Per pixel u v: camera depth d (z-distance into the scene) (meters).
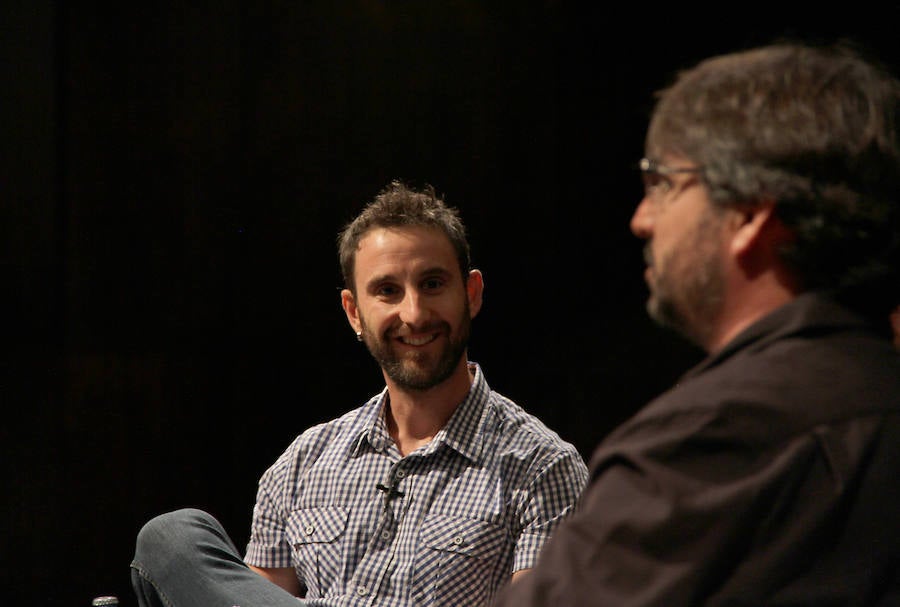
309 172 7.53
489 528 3.87
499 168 7.43
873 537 1.66
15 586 7.19
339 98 7.48
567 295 7.48
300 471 4.30
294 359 7.63
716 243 1.88
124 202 7.51
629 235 7.35
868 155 1.82
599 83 7.27
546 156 7.38
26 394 7.39
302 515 4.17
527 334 7.52
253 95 7.49
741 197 1.83
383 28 7.45
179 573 4.02
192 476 7.52
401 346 4.10
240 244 7.56
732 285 1.89
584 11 7.25
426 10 7.42
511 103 7.39
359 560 3.99
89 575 7.29
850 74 1.88
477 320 7.51
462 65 7.42
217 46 7.47
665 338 7.38
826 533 1.66
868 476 1.67
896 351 1.82
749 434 1.70
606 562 1.73
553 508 3.88
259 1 7.45
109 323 7.53
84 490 7.38
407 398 4.16
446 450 4.05
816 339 1.80
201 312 7.59
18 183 7.38
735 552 1.67
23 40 7.29
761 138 1.83
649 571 1.70
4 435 7.32
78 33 7.39
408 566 3.88
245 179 7.54
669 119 1.96
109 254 7.51
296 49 7.47
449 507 3.94
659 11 7.08
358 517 4.05
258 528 4.32
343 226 7.52
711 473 1.70
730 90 1.90
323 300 7.58
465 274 4.23
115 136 7.47
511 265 7.48
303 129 7.51
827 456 1.67
